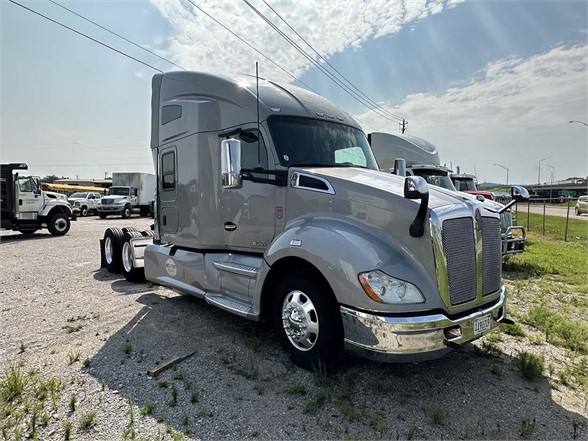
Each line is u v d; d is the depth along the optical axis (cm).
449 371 337
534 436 253
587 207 2942
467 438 250
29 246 1156
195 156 468
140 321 461
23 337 407
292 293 345
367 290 281
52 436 245
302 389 300
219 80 455
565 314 498
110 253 745
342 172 371
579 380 325
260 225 406
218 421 263
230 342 396
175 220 515
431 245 284
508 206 386
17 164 1391
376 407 282
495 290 333
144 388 305
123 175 2933
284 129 405
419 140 1257
